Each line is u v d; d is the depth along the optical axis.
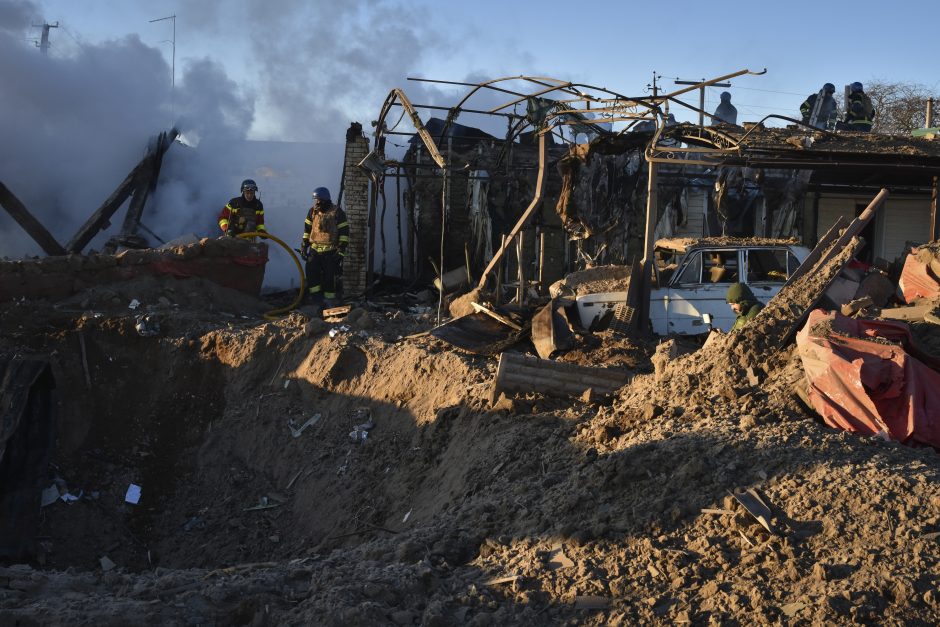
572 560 4.27
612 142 13.40
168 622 3.82
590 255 16.67
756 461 4.70
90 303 11.38
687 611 3.67
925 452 4.81
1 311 10.45
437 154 13.73
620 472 4.89
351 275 17.64
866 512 4.08
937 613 3.42
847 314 6.41
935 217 13.98
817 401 5.29
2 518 8.11
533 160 17.28
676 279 11.20
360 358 9.59
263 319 12.27
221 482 9.19
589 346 9.56
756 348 6.13
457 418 7.63
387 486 7.81
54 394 9.15
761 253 11.27
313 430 9.22
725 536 4.17
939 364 5.57
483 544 4.78
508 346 9.66
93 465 9.24
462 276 17.48
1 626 3.69
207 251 12.80
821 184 17.22
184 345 10.41
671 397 6.01
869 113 17.61
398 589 4.12
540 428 6.44
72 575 4.65
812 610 3.46
